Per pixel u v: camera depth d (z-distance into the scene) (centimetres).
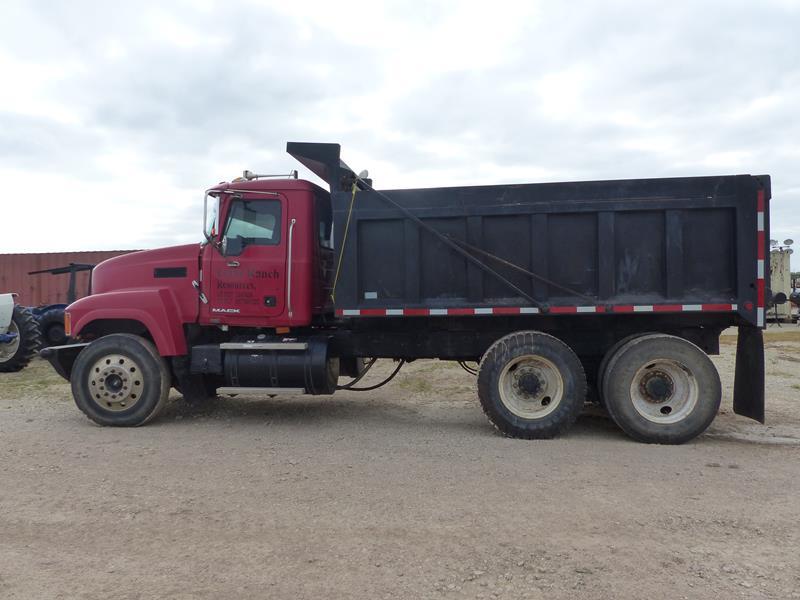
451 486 466
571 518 398
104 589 309
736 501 431
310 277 698
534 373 636
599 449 585
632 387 617
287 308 695
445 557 342
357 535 373
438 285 658
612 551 347
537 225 636
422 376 1123
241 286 700
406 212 652
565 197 630
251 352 697
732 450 584
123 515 411
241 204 707
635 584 309
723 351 1459
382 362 1314
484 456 556
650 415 614
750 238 607
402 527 385
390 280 665
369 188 675
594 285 634
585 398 672
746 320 609
